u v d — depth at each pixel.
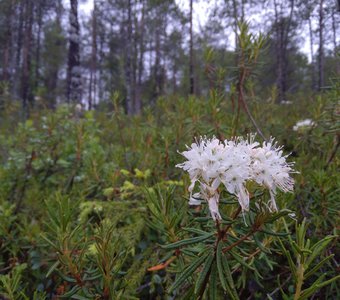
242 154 1.21
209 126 2.96
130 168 3.36
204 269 1.17
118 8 21.45
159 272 2.14
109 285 1.34
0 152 4.67
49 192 3.30
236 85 2.72
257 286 2.01
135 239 2.18
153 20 19.91
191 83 10.11
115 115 3.79
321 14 11.98
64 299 1.77
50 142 3.97
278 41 15.43
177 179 2.98
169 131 3.28
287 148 3.61
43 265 2.20
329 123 2.81
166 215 1.48
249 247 1.67
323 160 2.52
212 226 1.37
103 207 2.52
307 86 17.73
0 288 1.50
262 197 1.29
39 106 10.19
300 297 1.04
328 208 1.93
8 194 3.29
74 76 8.98
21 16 18.98
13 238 2.27
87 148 3.96
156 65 23.31
